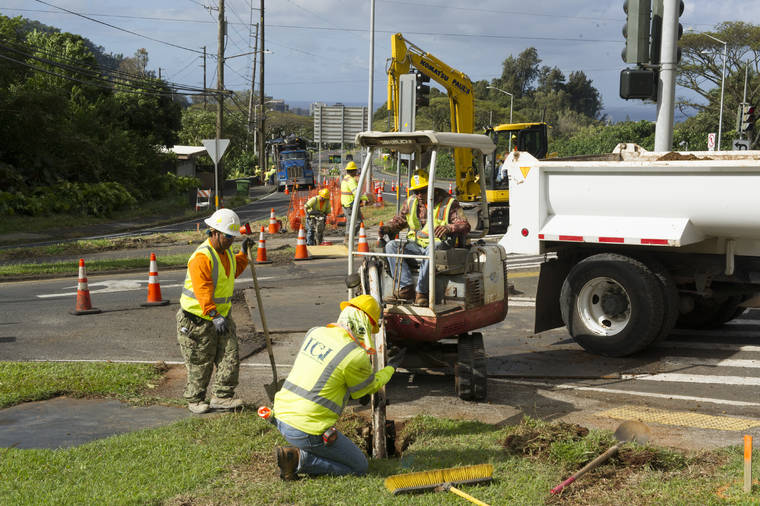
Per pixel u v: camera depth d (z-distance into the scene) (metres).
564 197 8.66
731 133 56.69
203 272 6.16
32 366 7.95
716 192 7.64
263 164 70.50
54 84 36.91
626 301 8.49
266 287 13.62
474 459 5.12
